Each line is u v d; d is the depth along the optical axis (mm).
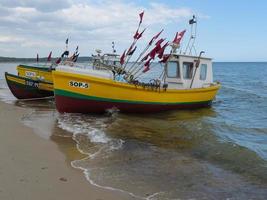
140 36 13523
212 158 8055
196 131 10820
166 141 9547
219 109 16609
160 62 14531
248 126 12438
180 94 14305
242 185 6434
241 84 36844
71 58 16922
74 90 12422
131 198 5680
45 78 18609
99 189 5977
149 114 13555
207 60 15977
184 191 6086
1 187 5805
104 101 12625
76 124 11391
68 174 6617
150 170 7105
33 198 5426
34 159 7449
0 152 7887
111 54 14844
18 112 13727
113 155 8055
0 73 48156
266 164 7680
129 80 13180
